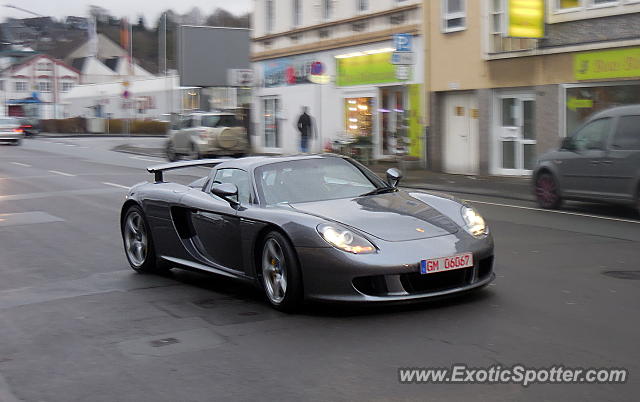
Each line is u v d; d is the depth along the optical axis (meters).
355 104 25.14
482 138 19.48
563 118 17.34
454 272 5.79
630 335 5.05
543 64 17.64
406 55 18.03
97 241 10.09
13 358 5.16
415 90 21.84
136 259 8.02
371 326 5.48
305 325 5.62
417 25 21.61
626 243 8.90
